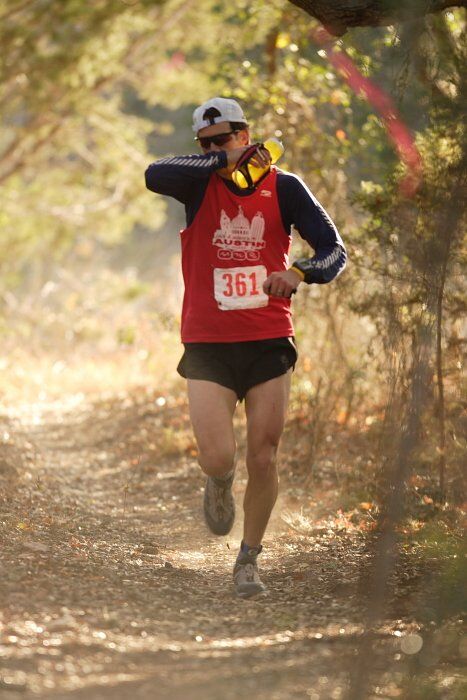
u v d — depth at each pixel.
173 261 36.94
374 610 7.00
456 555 8.46
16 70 27.64
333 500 12.94
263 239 8.70
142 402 21.55
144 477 15.65
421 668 6.70
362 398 16.11
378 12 9.20
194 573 9.67
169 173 8.60
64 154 35.12
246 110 17.28
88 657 6.50
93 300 33.88
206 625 7.67
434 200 8.71
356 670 6.34
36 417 21.77
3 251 35.09
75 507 12.78
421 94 8.84
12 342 31.48
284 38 17.52
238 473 15.13
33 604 7.56
